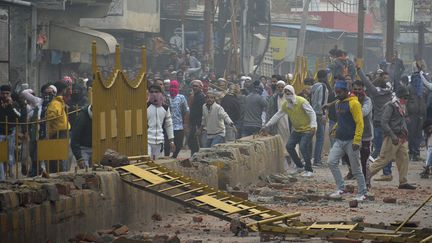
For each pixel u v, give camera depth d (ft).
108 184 62.23
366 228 59.47
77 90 103.19
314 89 118.21
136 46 207.72
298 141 105.60
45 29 156.87
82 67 168.96
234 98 121.70
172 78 170.09
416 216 72.49
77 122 73.92
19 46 139.95
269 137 106.32
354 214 73.10
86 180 61.05
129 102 74.33
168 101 109.09
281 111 105.29
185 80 169.58
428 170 104.68
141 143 77.20
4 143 71.36
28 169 83.35
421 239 53.72
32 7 141.79
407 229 56.90
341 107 83.25
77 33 157.79
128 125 74.08
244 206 64.08
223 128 108.47
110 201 62.23
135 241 54.24
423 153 142.41
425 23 261.24
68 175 61.26
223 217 61.98
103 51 158.10
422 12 255.29
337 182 84.43
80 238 56.44
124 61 201.26
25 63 140.77
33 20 142.41
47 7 145.59
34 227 51.88
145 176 65.46
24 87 118.32
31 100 97.40
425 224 67.72
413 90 126.72
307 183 97.76
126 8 193.06
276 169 106.83
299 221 61.21
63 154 68.80
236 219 61.11
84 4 160.76
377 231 58.34
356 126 82.53
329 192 87.61
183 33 220.43
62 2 145.59
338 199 82.23
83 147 74.38
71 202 56.44
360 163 90.17
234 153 88.07
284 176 101.91
